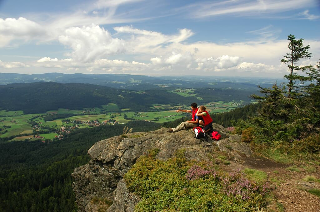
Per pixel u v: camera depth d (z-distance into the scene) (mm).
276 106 15398
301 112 13422
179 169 8930
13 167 122812
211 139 11945
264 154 10750
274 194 7145
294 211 6250
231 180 7883
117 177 11586
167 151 10789
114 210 8750
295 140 11352
